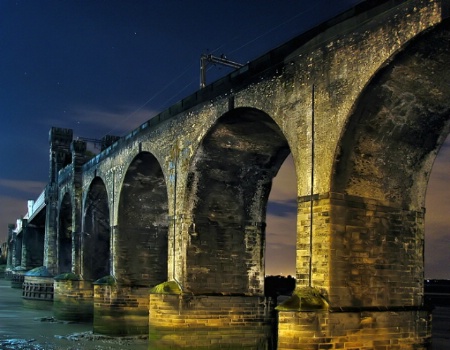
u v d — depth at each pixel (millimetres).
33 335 23859
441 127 12414
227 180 18078
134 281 23141
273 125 15797
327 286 11719
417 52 10547
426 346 12852
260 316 18031
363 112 11625
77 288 28312
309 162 12586
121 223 23141
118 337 22484
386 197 12734
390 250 12695
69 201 33781
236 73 15555
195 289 17547
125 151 23000
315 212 12227
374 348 12023
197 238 17766
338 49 12125
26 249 55062
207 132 16734
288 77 13594
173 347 16891
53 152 38031
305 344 11438
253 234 18594
